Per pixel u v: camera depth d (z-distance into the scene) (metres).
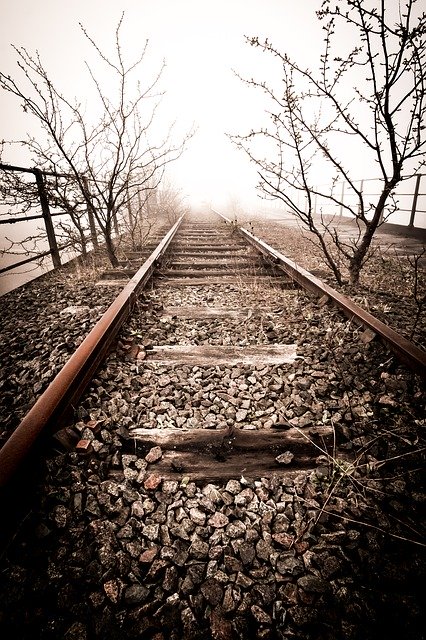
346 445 1.64
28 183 4.47
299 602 1.05
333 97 3.25
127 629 0.98
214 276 4.72
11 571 1.07
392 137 3.23
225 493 1.39
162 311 3.36
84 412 1.75
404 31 2.79
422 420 1.77
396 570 1.12
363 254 4.01
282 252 6.48
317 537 1.25
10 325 3.08
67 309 3.39
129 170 4.86
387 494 1.40
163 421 1.80
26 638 0.95
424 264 5.30
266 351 2.53
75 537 1.20
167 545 1.20
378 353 2.38
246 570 1.14
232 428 1.73
